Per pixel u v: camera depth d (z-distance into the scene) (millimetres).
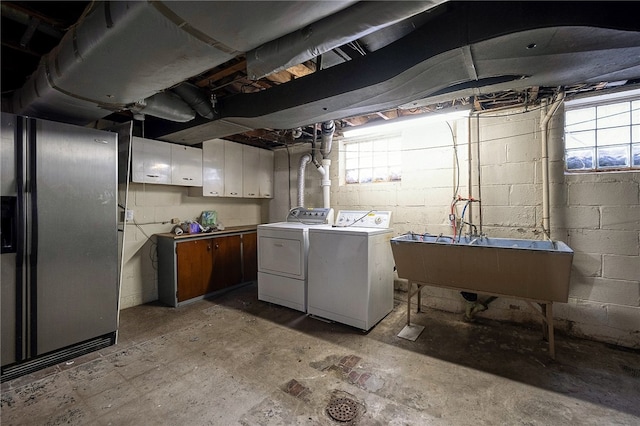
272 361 2223
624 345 2400
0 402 1771
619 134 2475
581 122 2604
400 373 2059
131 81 1748
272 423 1597
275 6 1121
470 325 2848
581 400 1767
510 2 1306
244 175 4438
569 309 2588
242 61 2117
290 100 2232
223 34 1301
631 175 2355
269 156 4875
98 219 2441
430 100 2314
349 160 4082
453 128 3162
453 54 1494
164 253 3539
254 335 2668
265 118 2514
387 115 3307
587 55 1508
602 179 2453
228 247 4012
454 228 3049
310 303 3115
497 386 1907
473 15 1385
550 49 1441
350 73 1932
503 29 1317
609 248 2441
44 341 2148
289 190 4754
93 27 1330
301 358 2266
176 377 2023
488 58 1540
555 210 2633
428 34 1544
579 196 2539
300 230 3166
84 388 1908
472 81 2027
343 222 3400
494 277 2396
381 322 2930
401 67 1684
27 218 2078
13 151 2016
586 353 2307
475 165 3027
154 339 2600
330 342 2525
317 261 3035
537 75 1772
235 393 1849
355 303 2770
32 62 2291
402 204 3527
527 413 1664
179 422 1610
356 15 1233
